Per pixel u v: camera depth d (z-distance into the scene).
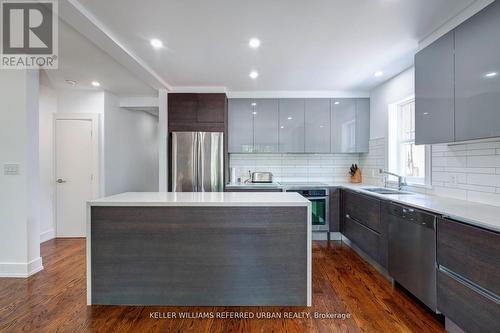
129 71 3.55
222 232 2.23
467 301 1.67
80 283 2.66
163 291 2.25
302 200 2.28
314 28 2.38
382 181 3.94
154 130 6.64
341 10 2.10
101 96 4.50
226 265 2.23
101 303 2.25
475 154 2.34
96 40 2.50
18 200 2.84
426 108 2.45
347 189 3.84
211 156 4.15
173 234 2.23
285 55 2.97
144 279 2.25
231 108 4.45
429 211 2.04
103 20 2.23
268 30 2.41
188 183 4.12
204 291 2.24
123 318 2.07
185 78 3.77
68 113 4.43
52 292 2.48
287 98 4.44
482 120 1.86
